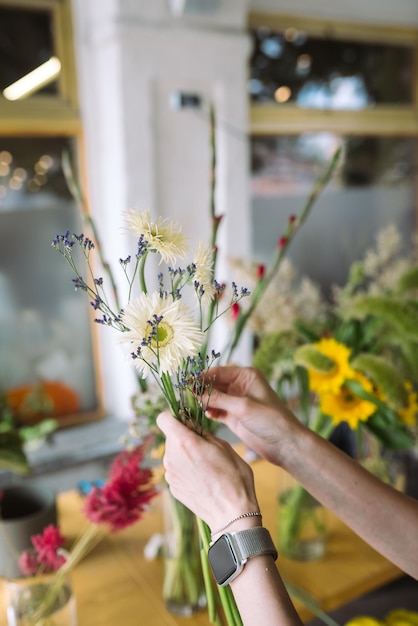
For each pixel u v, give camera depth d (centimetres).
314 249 286
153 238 75
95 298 76
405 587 171
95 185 229
